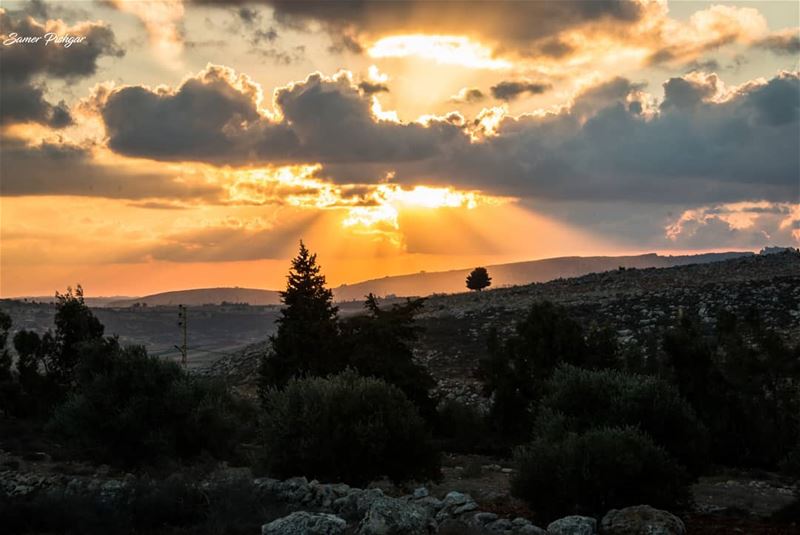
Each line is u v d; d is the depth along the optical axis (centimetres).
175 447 3108
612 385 2483
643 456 2097
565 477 2088
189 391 3175
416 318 9000
